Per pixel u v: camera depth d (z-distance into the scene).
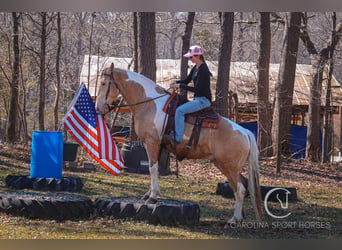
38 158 11.44
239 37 30.31
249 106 24.45
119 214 8.13
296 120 26.84
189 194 11.88
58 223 7.87
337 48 22.72
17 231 7.26
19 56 22.92
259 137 21.41
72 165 15.25
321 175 17.70
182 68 22.23
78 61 34.09
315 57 22.25
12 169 14.17
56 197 8.80
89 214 8.38
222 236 7.48
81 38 32.50
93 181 12.83
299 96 25.62
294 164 19.75
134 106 8.44
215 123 8.14
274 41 37.88
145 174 15.29
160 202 8.47
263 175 16.73
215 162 8.36
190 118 8.18
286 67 21.58
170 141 8.14
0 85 25.98
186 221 8.06
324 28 23.41
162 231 7.53
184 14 31.78
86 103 11.51
